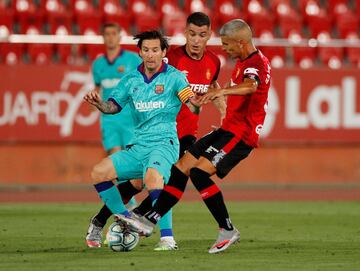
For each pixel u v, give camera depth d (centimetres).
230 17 6388
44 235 3388
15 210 4412
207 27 3262
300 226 3803
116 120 4550
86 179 5684
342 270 2516
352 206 4778
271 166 5803
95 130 5659
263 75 2838
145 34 2916
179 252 2895
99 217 3039
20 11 6262
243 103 2850
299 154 5819
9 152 5619
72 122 5647
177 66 3325
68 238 3297
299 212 4441
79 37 5881
